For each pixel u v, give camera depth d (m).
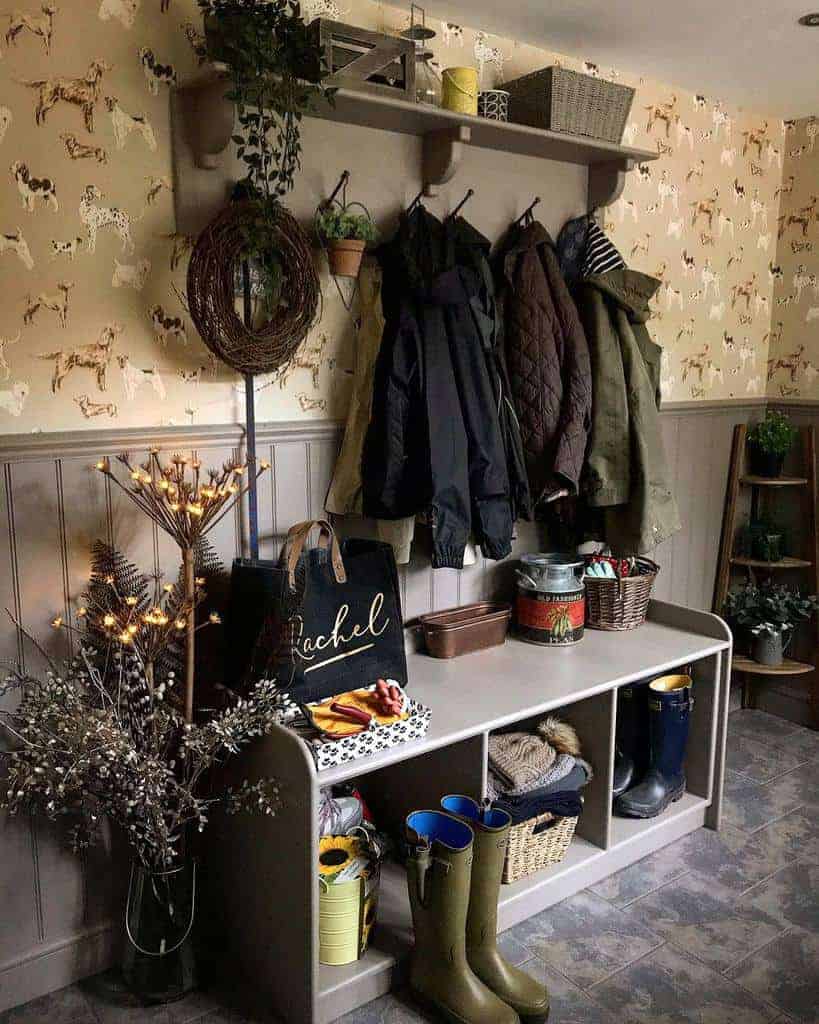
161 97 2.06
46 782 1.90
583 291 2.78
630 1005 2.09
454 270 2.36
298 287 2.15
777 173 3.61
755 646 3.64
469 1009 1.98
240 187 2.11
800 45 2.72
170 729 2.02
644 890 2.53
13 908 2.08
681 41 2.70
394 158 2.45
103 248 2.04
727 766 3.31
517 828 2.32
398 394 2.34
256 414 2.33
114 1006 2.09
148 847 2.03
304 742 1.89
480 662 2.59
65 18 1.92
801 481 3.57
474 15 2.49
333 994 2.02
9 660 2.00
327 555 2.21
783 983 2.17
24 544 1.99
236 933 2.19
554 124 2.51
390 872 2.44
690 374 3.45
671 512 2.81
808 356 3.60
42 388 2.00
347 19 2.35
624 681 2.48
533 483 2.66
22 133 1.90
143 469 2.02
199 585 2.10
